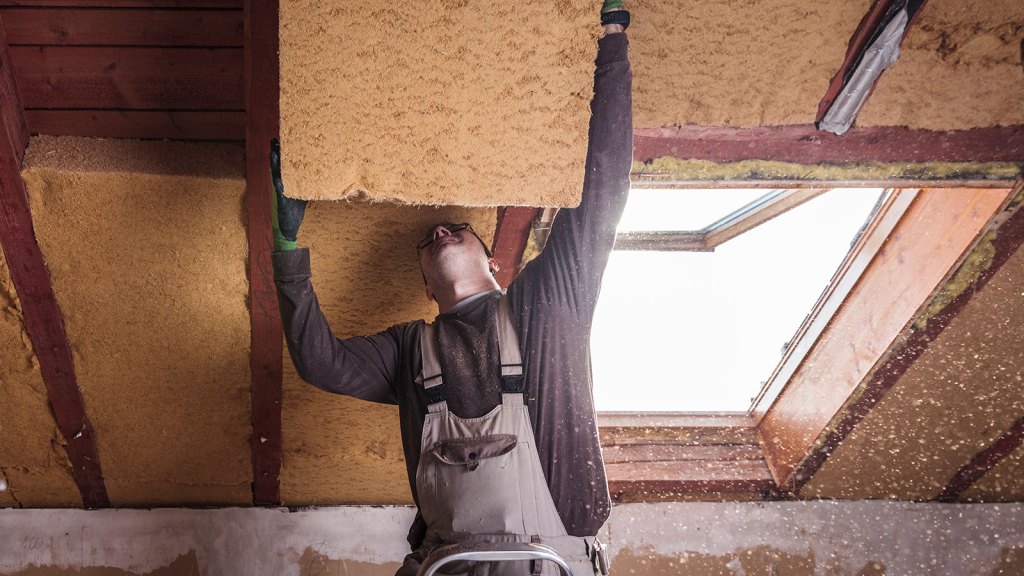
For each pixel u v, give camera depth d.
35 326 2.22
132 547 2.71
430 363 1.90
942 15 1.90
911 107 2.05
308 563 2.77
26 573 2.66
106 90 1.92
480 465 1.76
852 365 2.67
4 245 2.04
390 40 1.57
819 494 3.04
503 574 1.70
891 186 2.18
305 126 1.61
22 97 1.91
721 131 2.06
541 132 1.66
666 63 1.93
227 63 1.90
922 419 2.76
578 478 1.88
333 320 2.37
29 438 2.52
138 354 2.33
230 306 2.24
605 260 1.89
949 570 3.01
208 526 2.76
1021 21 1.90
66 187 1.95
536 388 1.87
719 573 2.95
